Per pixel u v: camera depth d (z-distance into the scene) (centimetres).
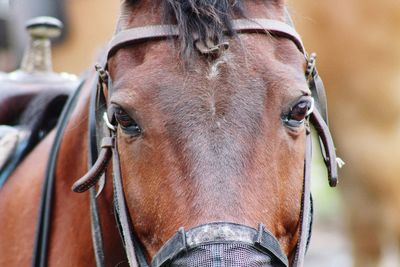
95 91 441
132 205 374
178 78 363
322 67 1091
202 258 337
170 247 347
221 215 344
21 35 1137
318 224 1563
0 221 503
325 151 411
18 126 546
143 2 394
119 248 446
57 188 477
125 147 375
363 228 1077
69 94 532
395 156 1061
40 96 531
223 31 366
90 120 445
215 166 351
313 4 1084
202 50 361
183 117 358
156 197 360
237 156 353
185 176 353
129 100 367
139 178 369
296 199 374
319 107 418
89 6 1150
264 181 356
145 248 375
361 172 1072
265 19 386
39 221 469
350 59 1070
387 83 1061
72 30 1151
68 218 465
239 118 357
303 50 396
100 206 444
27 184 498
